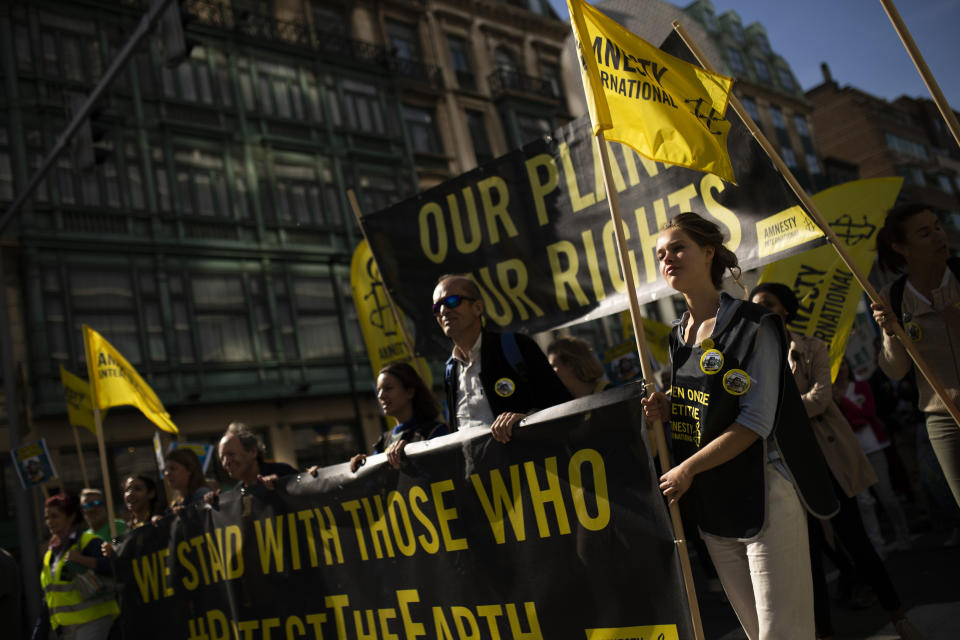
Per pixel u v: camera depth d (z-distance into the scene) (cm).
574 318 414
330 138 2327
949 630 381
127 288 1822
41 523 1544
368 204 2364
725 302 241
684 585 234
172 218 1939
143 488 578
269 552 390
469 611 299
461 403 340
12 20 1820
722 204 353
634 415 253
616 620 254
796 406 236
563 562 269
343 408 2106
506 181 444
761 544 228
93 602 533
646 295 383
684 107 281
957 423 281
